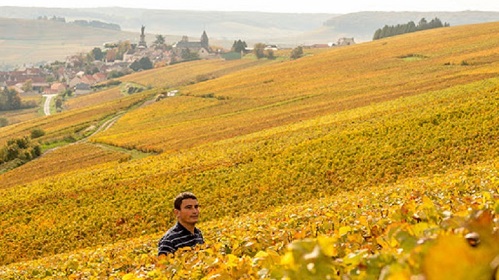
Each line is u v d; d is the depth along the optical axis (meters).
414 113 61.16
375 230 4.46
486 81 85.62
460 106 57.25
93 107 170.62
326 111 102.75
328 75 156.25
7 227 55.06
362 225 5.08
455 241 1.47
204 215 46.97
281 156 58.00
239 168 57.91
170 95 168.38
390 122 58.53
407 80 126.38
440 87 104.56
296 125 84.62
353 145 54.09
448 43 171.25
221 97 151.38
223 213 46.78
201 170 59.75
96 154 102.38
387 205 12.15
